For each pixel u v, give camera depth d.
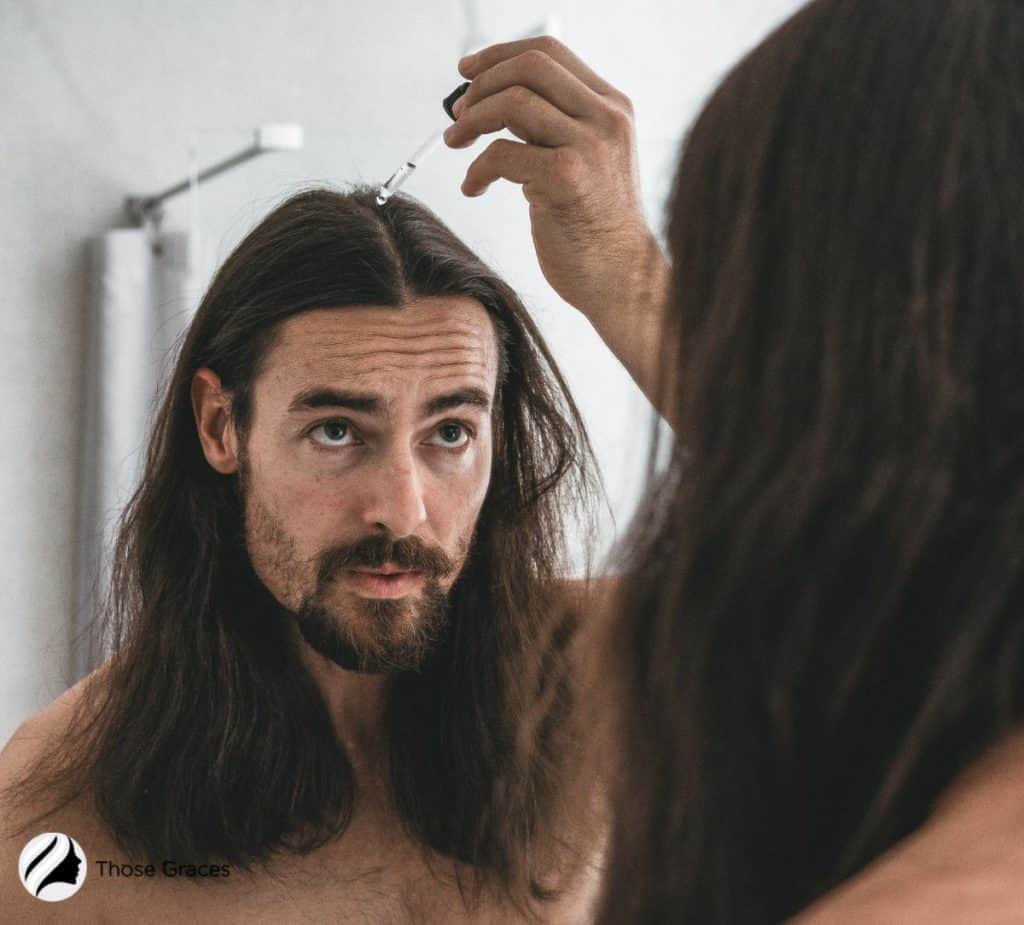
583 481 0.80
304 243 0.67
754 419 0.26
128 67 1.28
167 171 1.28
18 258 1.25
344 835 0.71
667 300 0.30
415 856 0.71
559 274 0.62
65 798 0.72
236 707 0.71
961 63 0.25
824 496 0.24
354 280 0.65
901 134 0.25
